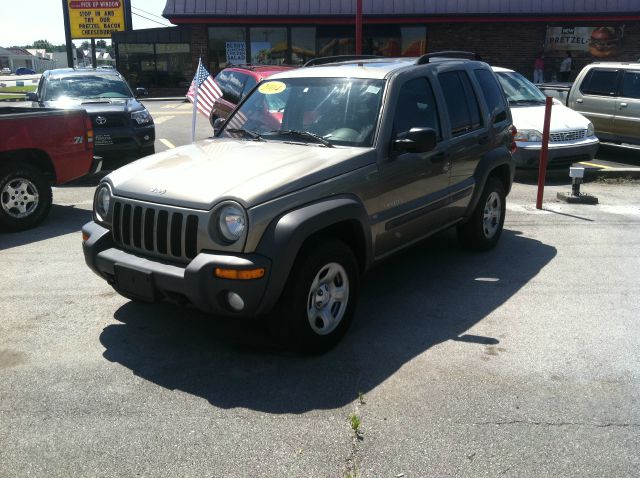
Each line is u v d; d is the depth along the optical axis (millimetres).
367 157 4578
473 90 6125
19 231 7449
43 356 4281
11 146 7293
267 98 5422
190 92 9547
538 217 8016
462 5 25484
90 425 3473
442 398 3727
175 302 4039
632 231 7340
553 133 10250
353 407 3639
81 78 12297
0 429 3436
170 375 4020
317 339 4195
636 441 3305
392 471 3078
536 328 4711
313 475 3051
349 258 4359
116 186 4379
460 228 6453
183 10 25359
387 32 26625
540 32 26594
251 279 3742
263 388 3852
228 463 3146
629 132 12250
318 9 25531
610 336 4566
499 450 3234
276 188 3934
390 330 4684
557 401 3693
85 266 6148
